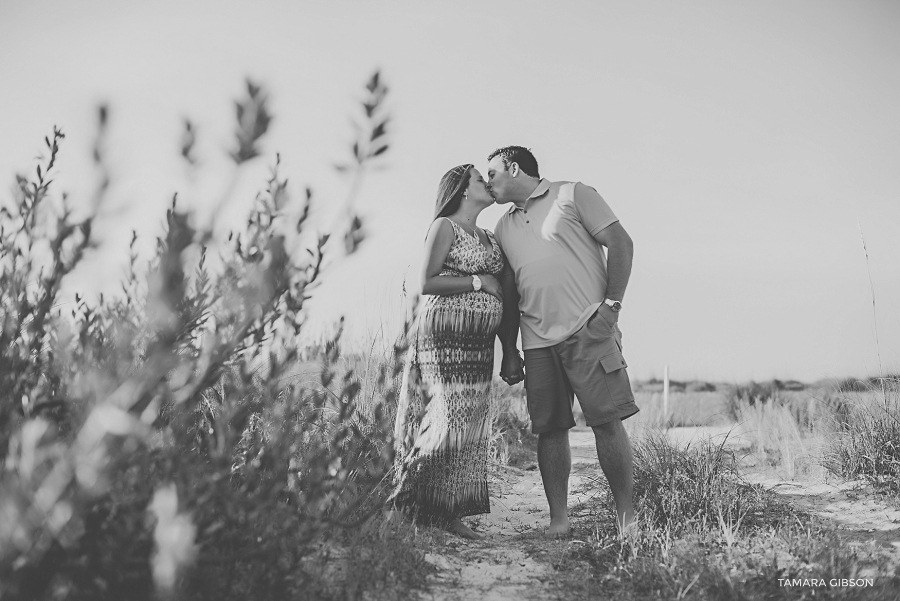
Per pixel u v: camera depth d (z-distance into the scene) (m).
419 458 3.91
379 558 2.96
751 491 4.46
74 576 1.93
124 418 1.39
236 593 2.32
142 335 1.95
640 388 12.77
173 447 2.22
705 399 10.91
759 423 6.84
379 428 3.22
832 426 5.83
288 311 2.15
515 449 6.79
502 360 4.39
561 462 4.13
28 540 1.48
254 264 1.78
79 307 2.63
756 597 2.81
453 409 3.95
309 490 2.71
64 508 1.47
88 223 1.69
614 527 3.93
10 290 2.30
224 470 2.22
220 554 2.29
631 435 6.08
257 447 2.82
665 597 2.94
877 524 3.95
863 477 4.88
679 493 4.13
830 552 3.20
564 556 3.53
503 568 3.38
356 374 4.21
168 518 1.45
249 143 1.32
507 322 4.34
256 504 2.28
